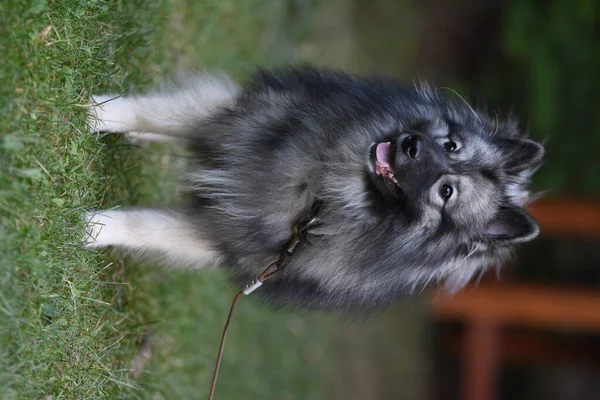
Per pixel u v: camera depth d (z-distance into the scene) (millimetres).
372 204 2076
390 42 4516
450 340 4605
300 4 3754
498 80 4512
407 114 2129
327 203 2062
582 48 4191
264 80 2180
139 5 2291
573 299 3576
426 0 4789
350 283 2113
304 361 3553
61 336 1909
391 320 4332
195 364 2568
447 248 2146
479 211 2154
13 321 1782
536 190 4082
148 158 2340
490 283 3717
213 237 2104
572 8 4156
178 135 2164
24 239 1821
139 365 2238
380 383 4141
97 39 2078
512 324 4406
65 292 1936
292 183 2055
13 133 1805
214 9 2814
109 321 2104
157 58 2381
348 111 2082
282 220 2066
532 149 2201
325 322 3807
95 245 2045
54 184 1923
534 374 4719
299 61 3586
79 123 1993
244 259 2107
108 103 2096
